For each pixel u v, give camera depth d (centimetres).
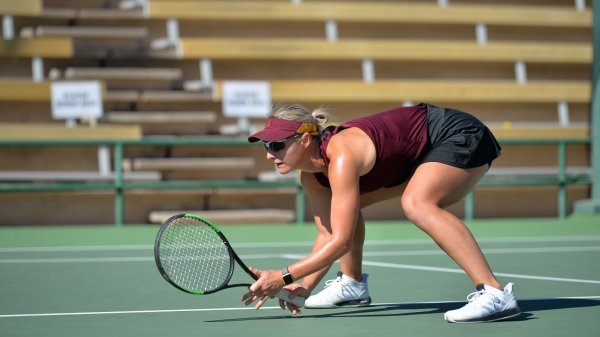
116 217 3712
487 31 5197
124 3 4831
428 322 1291
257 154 4188
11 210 3775
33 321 1313
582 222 3869
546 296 1608
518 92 4816
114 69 4466
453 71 4969
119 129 4122
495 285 1291
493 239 3138
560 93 4888
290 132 1253
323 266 1233
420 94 4691
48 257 2491
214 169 4081
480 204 4278
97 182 3844
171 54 4584
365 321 1309
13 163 3956
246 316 1369
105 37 4534
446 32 5116
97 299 1589
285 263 2314
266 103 4419
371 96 4631
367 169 1267
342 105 4656
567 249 2716
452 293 1667
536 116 4925
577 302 1514
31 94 4253
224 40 4612
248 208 4069
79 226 3794
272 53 4675
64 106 4144
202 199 4003
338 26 4997
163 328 1241
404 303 1529
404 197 1294
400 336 1160
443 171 1287
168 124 4347
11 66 4438
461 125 1322
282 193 4103
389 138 1293
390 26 5050
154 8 4697
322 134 1284
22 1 4509
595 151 4175
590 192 4419
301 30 4969
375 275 1991
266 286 1226
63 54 4400
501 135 4512
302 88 4550
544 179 4075
